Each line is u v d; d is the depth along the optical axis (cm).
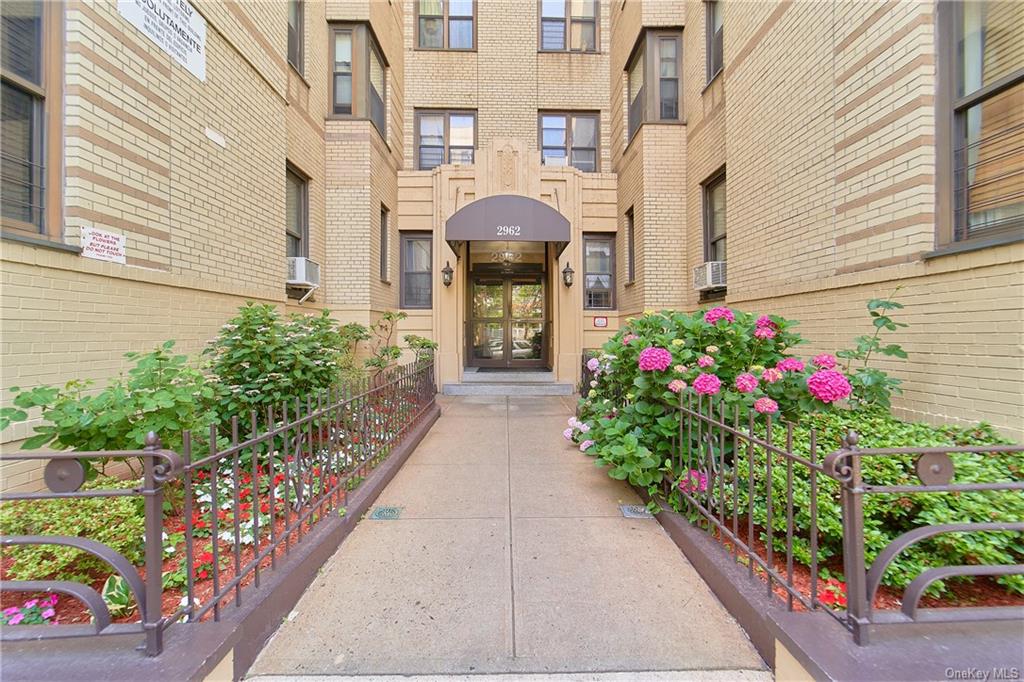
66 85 324
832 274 441
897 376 369
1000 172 315
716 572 241
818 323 460
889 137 376
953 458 261
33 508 229
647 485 330
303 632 215
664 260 838
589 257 1035
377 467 407
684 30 834
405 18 1045
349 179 816
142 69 388
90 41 338
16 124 302
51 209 317
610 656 199
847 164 421
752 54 579
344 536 301
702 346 363
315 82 770
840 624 185
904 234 362
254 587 218
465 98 1052
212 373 407
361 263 816
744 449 286
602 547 291
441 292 954
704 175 758
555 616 225
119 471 335
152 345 395
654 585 250
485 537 305
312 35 758
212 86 484
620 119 987
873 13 390
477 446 530
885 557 175
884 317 348
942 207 343
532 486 399
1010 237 289
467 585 250
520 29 1062
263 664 196
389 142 934
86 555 224
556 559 277
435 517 336
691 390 305
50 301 304
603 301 1034
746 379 300
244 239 543
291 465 371
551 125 1074
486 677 188
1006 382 290
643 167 842
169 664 165
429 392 668
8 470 276
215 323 484
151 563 170
